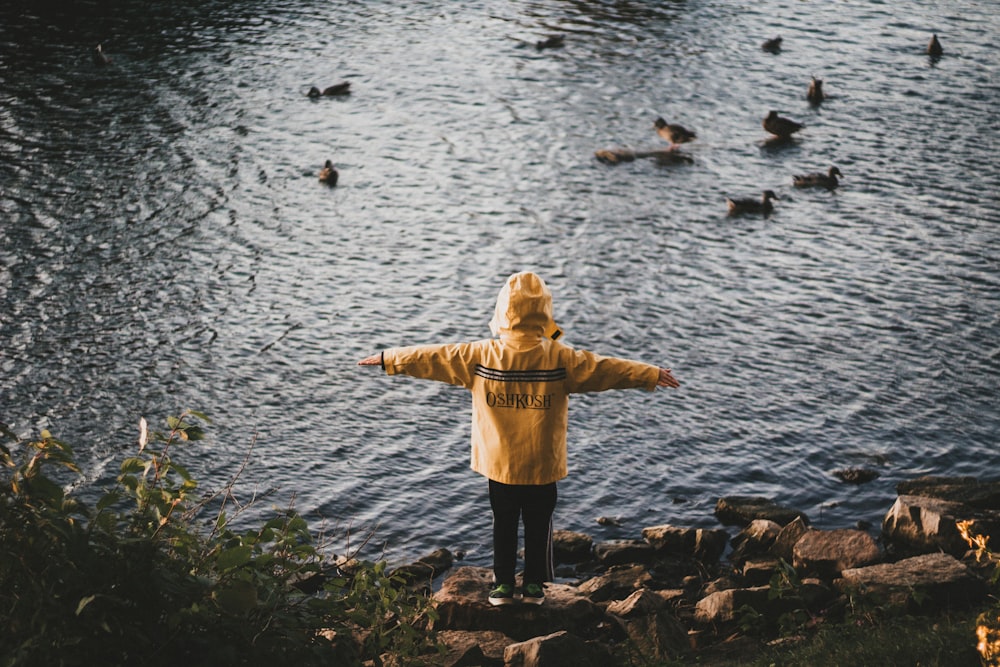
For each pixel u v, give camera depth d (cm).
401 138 3155
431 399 1825
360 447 1670
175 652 580
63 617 543
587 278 2316
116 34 4012
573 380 751
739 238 2545
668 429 1714
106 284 2234
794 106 3459
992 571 1043
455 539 1424
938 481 1480
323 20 4297
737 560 1292
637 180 2898
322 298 2208
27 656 509
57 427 1698
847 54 3941
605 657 823
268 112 3331
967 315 2139
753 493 1532
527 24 4275
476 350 761
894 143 3158
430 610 703
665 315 2144
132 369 1898
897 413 1759
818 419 1745
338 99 3462
